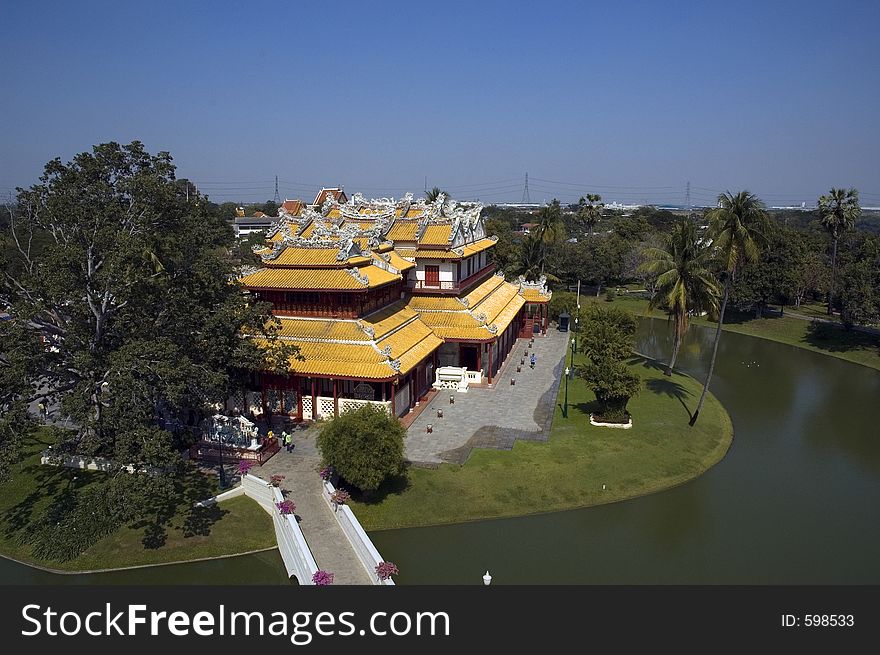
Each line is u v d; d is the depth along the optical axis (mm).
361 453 31375
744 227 42906
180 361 32375
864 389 60750
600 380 43719
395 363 40781
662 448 42188
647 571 29000
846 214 86438
